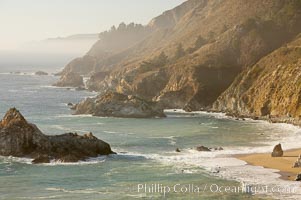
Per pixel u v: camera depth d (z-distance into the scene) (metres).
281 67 168.62
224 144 113.06
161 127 141.62
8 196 71.31
